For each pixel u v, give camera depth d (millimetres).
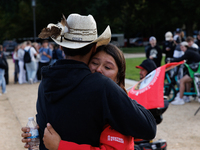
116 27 38938
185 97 6684
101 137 1387
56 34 1451
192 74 6137
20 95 8117
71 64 1379
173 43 8820
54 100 1374
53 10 30672
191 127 4777
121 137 1392
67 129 1350
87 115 1327
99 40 1454
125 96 1362
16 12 32750
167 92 6578
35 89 9148
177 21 30469
